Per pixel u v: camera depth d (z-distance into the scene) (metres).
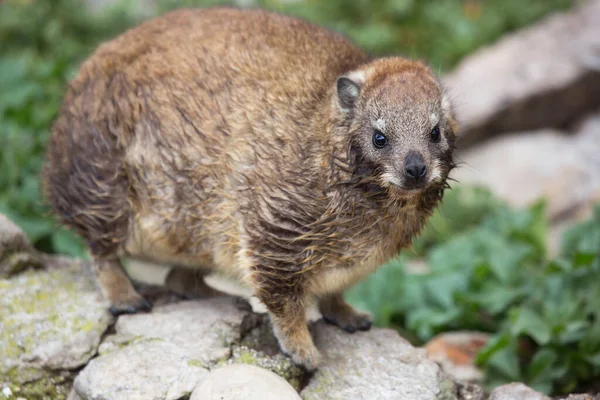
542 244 11.18
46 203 8.10
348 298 10.04
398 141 6.34
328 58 7.12
